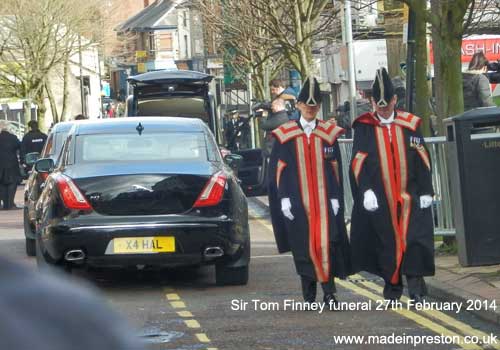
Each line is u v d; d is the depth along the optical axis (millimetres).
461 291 12148
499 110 13047
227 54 48469
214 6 46656
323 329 10672
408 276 11781
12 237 23703
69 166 13758
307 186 11719
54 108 83750
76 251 13039
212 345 9930
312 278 11672
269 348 9727
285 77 53562
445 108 16078
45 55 78875
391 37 32875
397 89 23312
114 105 112938
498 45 40000
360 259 11820
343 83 52375
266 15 36438
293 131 11820
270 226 24156
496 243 12992
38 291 1785
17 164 35375
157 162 13664
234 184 13758
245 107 59375
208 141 14406
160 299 13062
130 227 12992
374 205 11539
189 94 34156
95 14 85375
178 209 13227
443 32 15945
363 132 11750
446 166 15844
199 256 13203
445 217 16016
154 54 154000
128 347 1777
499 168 12969
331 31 40969
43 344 1720
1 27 78750
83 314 1781
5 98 79875
